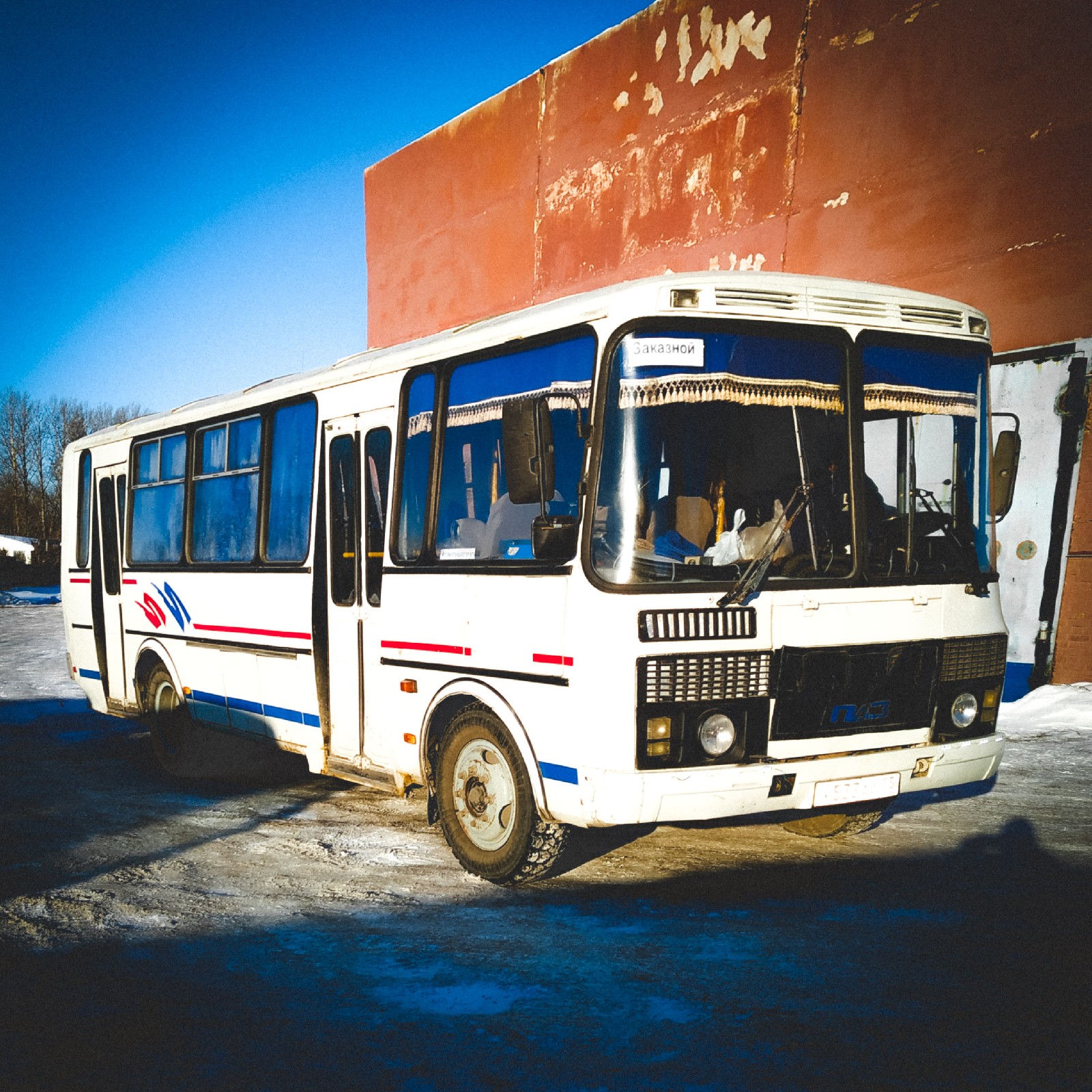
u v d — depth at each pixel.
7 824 6.87
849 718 4.75
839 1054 3.37
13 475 78.62
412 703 5.79
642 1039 3.51
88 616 10.07
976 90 11.20
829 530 4.79
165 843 6.31
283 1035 3.62
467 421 5.47
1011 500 5.37
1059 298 10.53
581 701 4.52
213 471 7.98
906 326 5.07
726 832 6.20
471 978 4.07
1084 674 10.38
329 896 5.18
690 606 4.45
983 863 5.50
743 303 4.70
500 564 5.08
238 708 7.59
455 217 19.83
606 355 4.57
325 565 6.60
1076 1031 3.51
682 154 14.95
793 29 13.23
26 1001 3.96
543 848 5.00
